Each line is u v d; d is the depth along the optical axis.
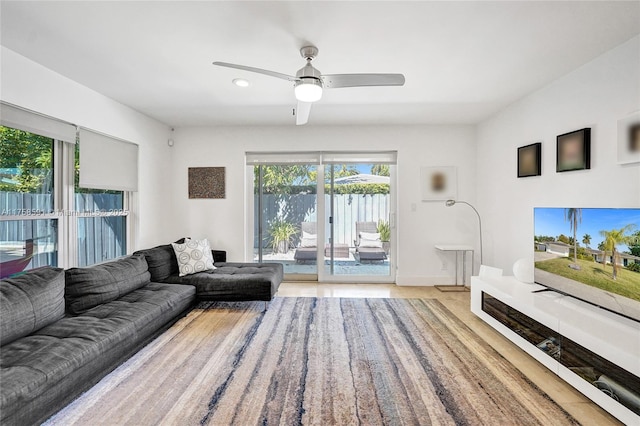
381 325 3.12
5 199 2.58
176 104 3.75
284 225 4.95
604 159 2.49
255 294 3.36
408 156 4.68
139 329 2.35
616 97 2.38
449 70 2.80
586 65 2.66
